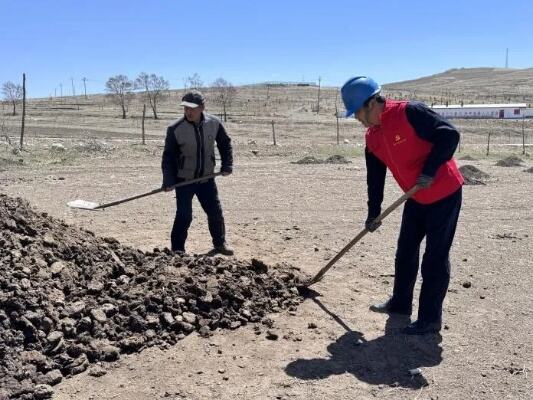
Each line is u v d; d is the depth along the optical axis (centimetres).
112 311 477
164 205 1078
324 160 2088
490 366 435
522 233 875
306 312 532
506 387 406
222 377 415
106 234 842
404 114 444
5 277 470
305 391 398
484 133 4794
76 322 460
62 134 3509
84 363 422
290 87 13600
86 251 566
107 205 734
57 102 10081
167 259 588
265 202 1156
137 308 484
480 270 676
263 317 516
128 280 532
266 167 1878
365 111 454
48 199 1147
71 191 1262
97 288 502
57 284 495
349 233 874
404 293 529
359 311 537
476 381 413
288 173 1681
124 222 927
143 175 1584
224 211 1055
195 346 461
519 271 671
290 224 940
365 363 438
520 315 535
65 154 2147
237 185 1409
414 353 455
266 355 449
